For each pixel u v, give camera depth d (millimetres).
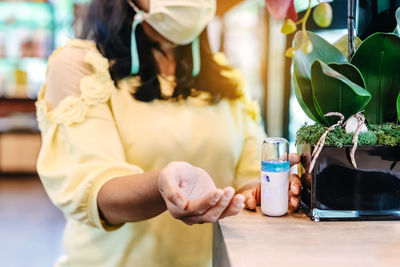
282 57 3752
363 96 812
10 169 5480
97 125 1009
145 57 1130
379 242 733
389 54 840
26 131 5477
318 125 897
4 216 3805
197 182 771
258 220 858
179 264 1117
